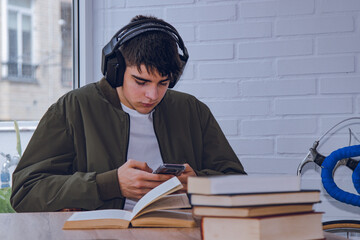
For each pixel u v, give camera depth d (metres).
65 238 0.94
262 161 2.22
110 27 2.35
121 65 1.49
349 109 2.18
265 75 2.23
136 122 1.73
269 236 0.82
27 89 9.01
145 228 1.04
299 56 2.21
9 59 9.02
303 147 2.20
